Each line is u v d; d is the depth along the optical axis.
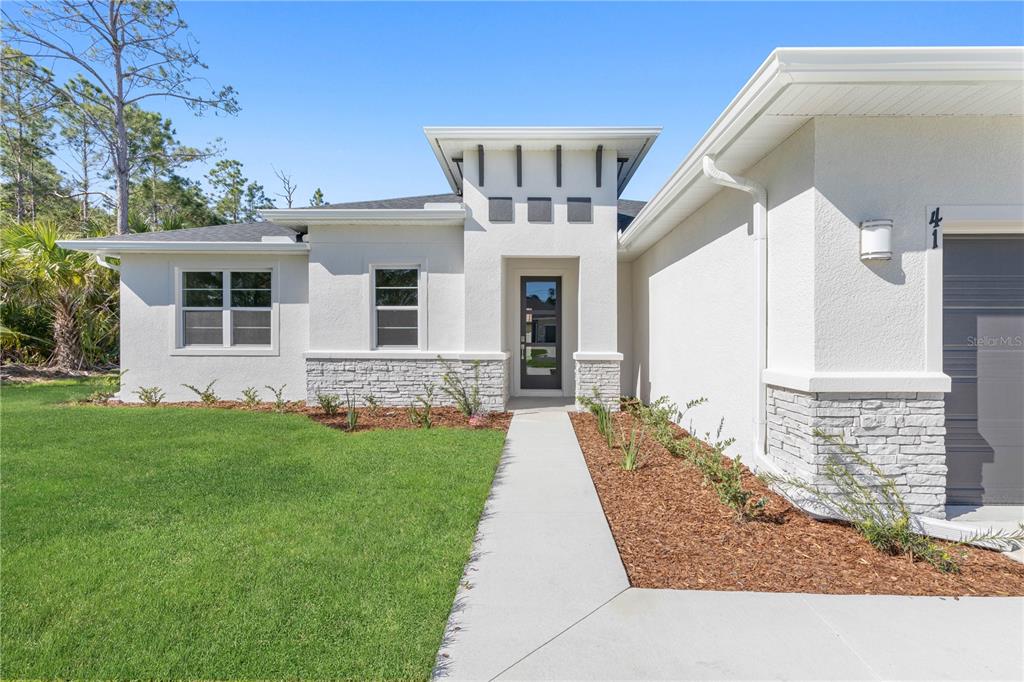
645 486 5.59
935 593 3.34
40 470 5.89
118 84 25.31
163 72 25.84
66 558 3.70
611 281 10.61
